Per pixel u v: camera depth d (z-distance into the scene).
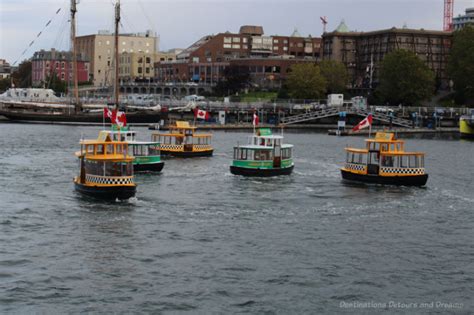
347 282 46.66
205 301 42.88
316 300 43.59
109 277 46.34
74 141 135.88
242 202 71.75
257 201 72.44
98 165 70.50
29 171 90.00
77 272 47.12
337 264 50.25
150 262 49.53
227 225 60.81
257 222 62.41
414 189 82.31
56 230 57.41
